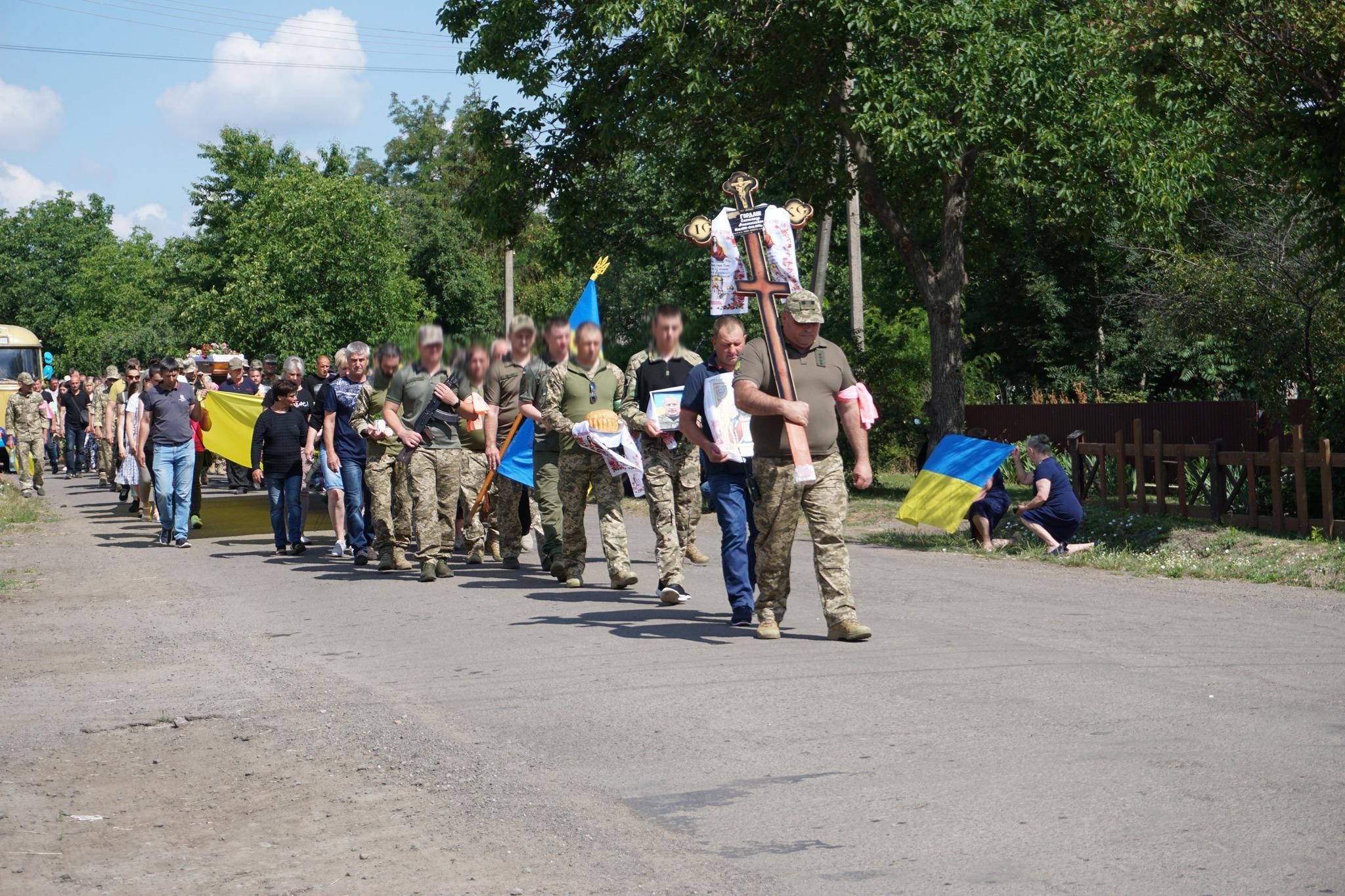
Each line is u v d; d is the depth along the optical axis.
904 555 13.47
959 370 21.53
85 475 29.75
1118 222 23.52
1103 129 18.50
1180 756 5.16
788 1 18.91
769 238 8.31
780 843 4.28
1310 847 4.08
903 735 5.56
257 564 12.80
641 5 18.69
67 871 4.18
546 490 11.02
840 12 18.42
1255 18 13.30
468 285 58.16
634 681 6.77
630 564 11.59
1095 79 18.62
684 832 4.42
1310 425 15.20
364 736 5.84
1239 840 4.16
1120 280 31.19
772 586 7.96
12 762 5.55
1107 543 14.32
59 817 4.77
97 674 7.43
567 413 10.36
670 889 3.89
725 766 5.19
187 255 59.56
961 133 18.55
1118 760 5.11
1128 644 7.71
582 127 22.66
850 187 22.08
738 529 8.48
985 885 3.84
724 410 8.35
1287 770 4.94
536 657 7.53
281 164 56.97
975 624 8.51
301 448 13.66
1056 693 6.32
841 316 30.81
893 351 26.42
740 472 8.50
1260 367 16.20
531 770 5.22
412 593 10.49
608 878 4.00
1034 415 28.38
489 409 11.59
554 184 23.16
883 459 26.59
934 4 18.44
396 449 11.92
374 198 35.16
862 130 18.45
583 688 6.64
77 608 9.96
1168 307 18.03
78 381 29.94
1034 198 22.77
